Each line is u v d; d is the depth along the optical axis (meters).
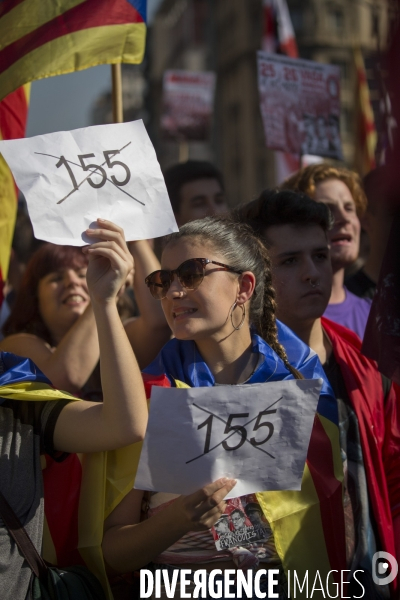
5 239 3.68
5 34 3.62
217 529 2.66
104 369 2.59
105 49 3.66
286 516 2.80
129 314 4.55
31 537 2.57
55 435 2.71
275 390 2.44
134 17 3.71
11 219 3.70
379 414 3.28
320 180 4.45
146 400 2.74
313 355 3.14
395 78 1.81
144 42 3.72
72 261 3.92
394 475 3.25
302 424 2.45
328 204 4.38
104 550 2.68
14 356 2.85
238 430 2.43
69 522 2.80
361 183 4.55
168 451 2.39
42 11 3.64
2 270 3.67
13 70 3.58
